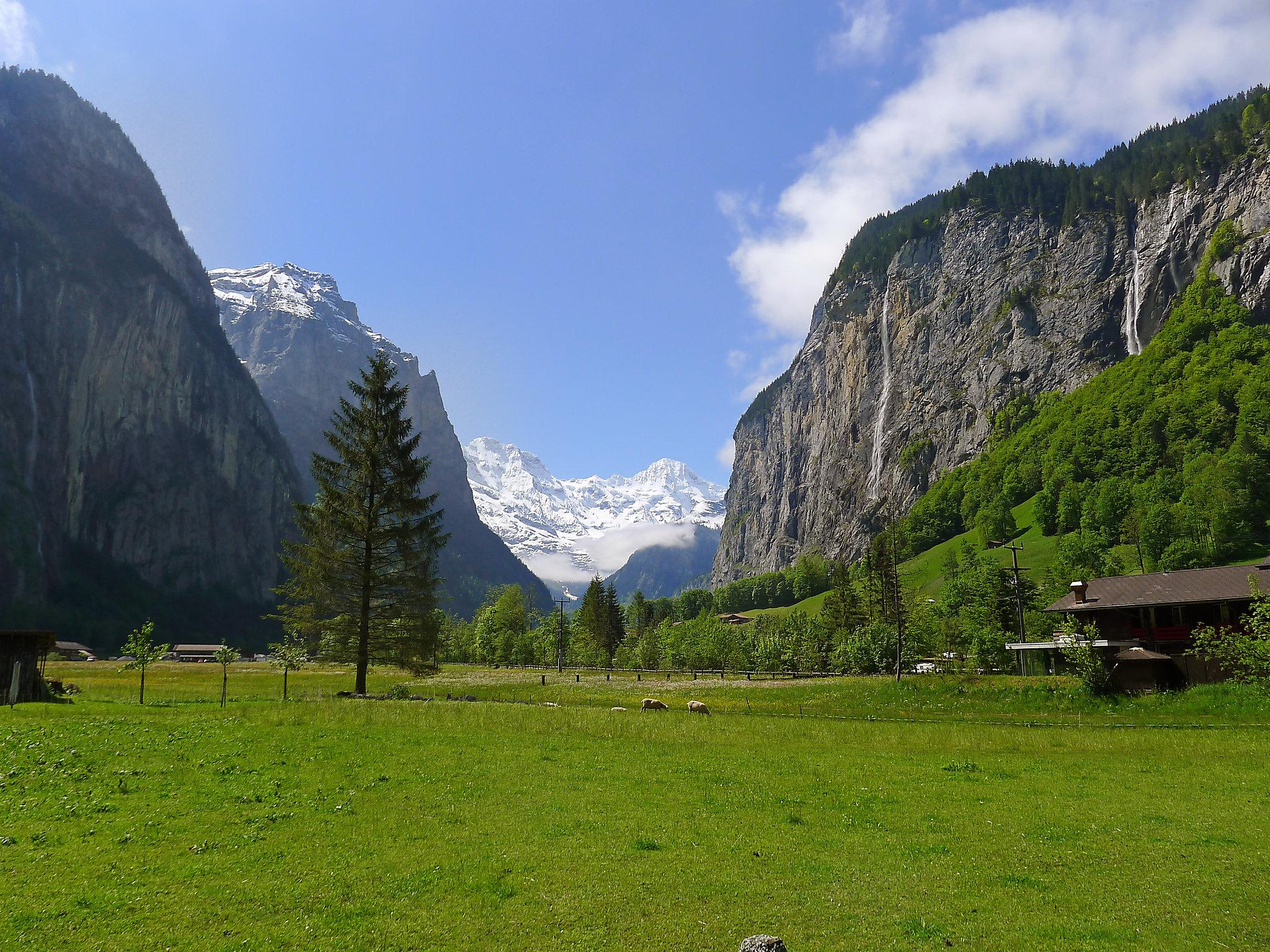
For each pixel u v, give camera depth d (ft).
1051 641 236.02
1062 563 452.76
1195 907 39.34
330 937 35.01
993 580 359.46
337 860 45.44
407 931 35.91
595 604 586.04
